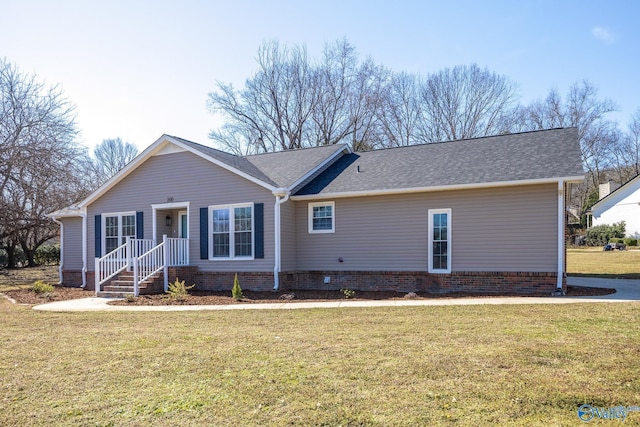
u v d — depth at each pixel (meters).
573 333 7.29
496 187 13.27
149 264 15.53
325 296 13.76
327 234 15.56
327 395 4.84
